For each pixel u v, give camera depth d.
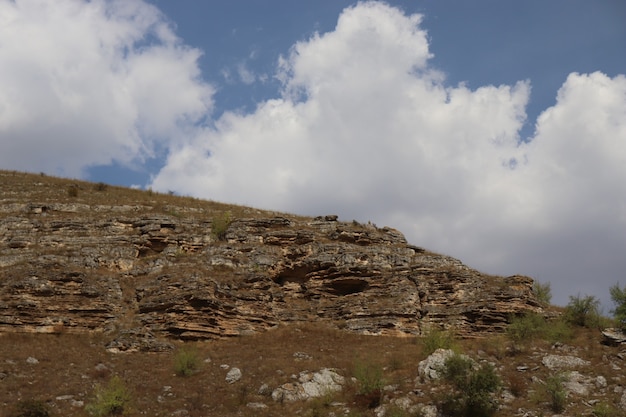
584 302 46.72
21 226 53.94
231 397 35.25
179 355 39.94
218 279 48.75
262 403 34.66
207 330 45.09
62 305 44.97
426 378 35.22
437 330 42.94
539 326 44.19
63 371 37.59
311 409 33.34
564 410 31.05
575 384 33.72
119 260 51.03
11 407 31.72
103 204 61.62
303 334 46.91
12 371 36.72
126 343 42.53
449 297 50.22
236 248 54.03
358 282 52.06
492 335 47.06
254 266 52.44
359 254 53.06
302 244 55.97
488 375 32.03
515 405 31.95
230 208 68.00
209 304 45.81
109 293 47.28
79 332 44.28
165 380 37.88
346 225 59.50
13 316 43.22
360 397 34.09
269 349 43.19
